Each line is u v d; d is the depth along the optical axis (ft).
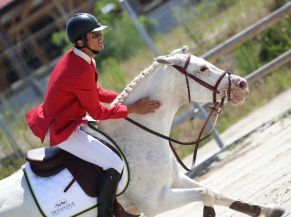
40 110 31.27
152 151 31.53
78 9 114.62
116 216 31.65
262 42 71.87
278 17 56.18
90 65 30.40
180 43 80.53
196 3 86.22
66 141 30.58
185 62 31.94
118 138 31.71
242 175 44.55
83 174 30.45
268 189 38.81
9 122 75.00
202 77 32.01
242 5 80.33
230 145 53.67
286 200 35.58
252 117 60.59
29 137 64.69
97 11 106.83
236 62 71.26
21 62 110.63
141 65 77.15
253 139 52.75
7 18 134.00
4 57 111.34
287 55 56.34
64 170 30.48
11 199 30.01
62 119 30.25
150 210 31.53
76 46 30.45
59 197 30.01
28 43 115.85
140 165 31.27
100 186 30.32
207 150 57.21
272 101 63.05
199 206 42.75
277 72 67.62
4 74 112.37
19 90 105.50
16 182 30.55
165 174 31.55
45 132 30.45
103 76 78.07
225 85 32.09
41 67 114.73
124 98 32.24
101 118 30.55
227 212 38.22
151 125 31.89
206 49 76.84
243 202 32.50
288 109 55.21
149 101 31.76
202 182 48.08
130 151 31.42
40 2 135.54
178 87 32.17
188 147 61.00
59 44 112.47
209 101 32.45
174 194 31.53
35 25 136.26
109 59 85.61
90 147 30.60
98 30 30.25
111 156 30.71
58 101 30.17
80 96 30.01
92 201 30.48
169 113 32.35
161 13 100.89
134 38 89.66
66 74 29.96
